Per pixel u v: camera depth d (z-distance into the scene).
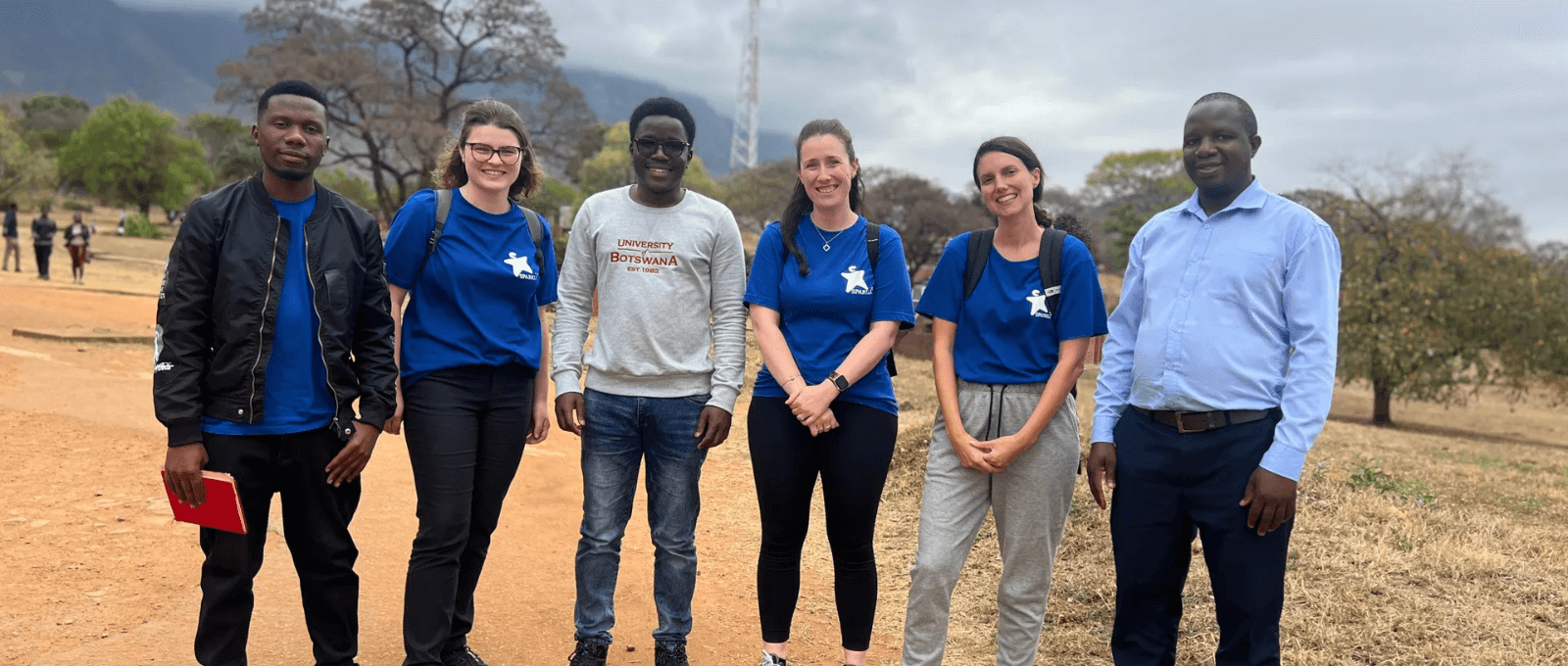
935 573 3.09
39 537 4.57
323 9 50.59
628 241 3.30
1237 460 2.69
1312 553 4.57
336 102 46.47
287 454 2.80
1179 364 2.77
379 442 7.05
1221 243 2.78
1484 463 9.72
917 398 9.62
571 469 6.72
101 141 58.94
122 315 13.08
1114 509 2.98
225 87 45.69
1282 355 2.74
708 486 6.49
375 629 3.77
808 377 3.19
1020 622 3.17
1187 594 4.16
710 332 3.45
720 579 4.77
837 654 3.88
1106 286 38.94
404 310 3.22
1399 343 19.03
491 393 3.19
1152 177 66.38
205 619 2.77
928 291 3.27
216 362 2.67
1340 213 21.42
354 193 50.59
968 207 43.47
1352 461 7.98
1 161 47.12
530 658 3.62
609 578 3.40
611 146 67.31
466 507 3.12
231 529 2.62
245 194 2.74
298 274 2.77
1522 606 4.00
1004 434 3.08
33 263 22.73
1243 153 2.77
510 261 3.20
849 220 3.28
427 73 53.34
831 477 3.21
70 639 3.51
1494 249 20.53
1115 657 3.01
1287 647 3.65
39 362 9.02
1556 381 20.22
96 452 6.20
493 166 3.12
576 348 3.39
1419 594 4.11
